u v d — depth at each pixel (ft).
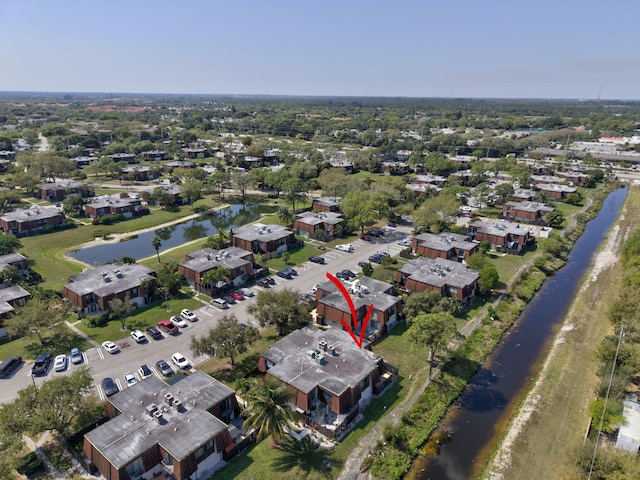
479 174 586.86
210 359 205.67
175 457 134.41
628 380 182.70
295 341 201.98
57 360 197.47
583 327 238.27
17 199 464.65
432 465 152.05
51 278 292.61
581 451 142.61
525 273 310.65
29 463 143.95
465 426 170.30
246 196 534.78
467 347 219.41
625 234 404.98
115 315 242.37
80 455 145.38
